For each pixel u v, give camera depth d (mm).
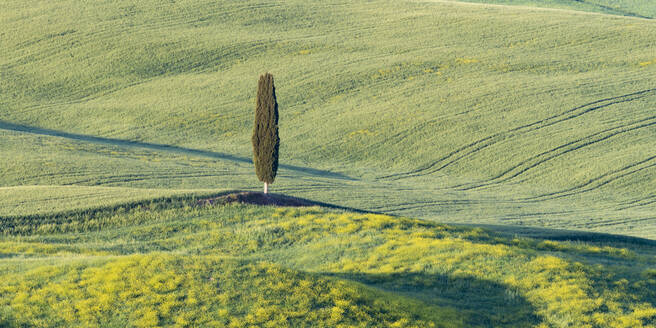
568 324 46656
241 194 78875
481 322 47375
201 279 48469
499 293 52312
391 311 46719
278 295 47000
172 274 48750
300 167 138625
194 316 44156
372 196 115688
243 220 72562
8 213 71312
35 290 46469
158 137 155000
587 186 130750
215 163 131625
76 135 153750
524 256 58438
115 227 70875
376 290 50406
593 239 74125
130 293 46156
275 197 80500
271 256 63406
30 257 57281
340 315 45188
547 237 74312
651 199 124000
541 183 133375
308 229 69312
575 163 139250
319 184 120875
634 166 136000
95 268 49812
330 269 58531
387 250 62031
